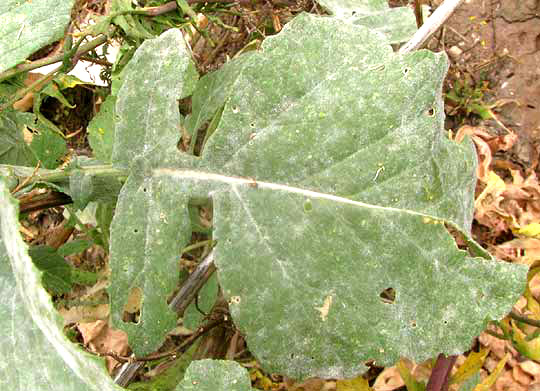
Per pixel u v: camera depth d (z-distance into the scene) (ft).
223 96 1.00
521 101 1.54
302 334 0.79
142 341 0.80
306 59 0.79
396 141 0.78
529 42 1.55
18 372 0.74
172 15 1.03
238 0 1.13
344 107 0.79
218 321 1.15
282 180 0.80
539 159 1.50
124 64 1.07
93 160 0.98
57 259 1.14
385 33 1.08
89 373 0.62
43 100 1.44
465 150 0.84
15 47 0.79
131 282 0.79
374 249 0.78
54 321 0.60
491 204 1.43
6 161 1.12
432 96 0.78
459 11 1.60
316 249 0.79
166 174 0.82
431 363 1.28
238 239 0.80
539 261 1.21
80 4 1.03
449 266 0.78
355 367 0.79
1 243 0.80
